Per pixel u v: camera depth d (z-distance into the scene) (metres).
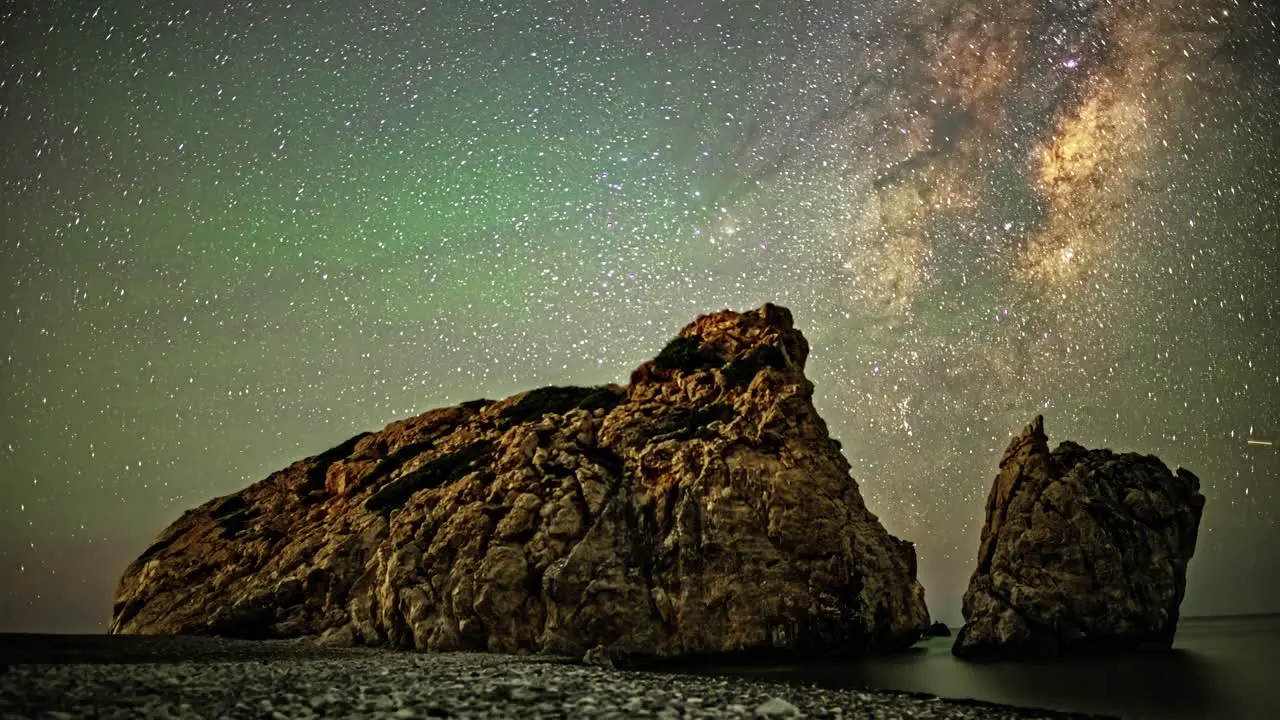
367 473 58.06
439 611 43.94
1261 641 51.97
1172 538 40.28
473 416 61.84
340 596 48.72
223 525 60.00
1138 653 39.22
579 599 41.88
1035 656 39.09
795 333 54.19
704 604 41.19
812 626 41.28
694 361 52.62
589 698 21.19
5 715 16.36
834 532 43.22
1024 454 42.31
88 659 30.98
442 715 18.73
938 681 32.62
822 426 49.19
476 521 45.81
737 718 19.67
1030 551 40.28
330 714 18.44
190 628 50.56
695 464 44.44
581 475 46.16
